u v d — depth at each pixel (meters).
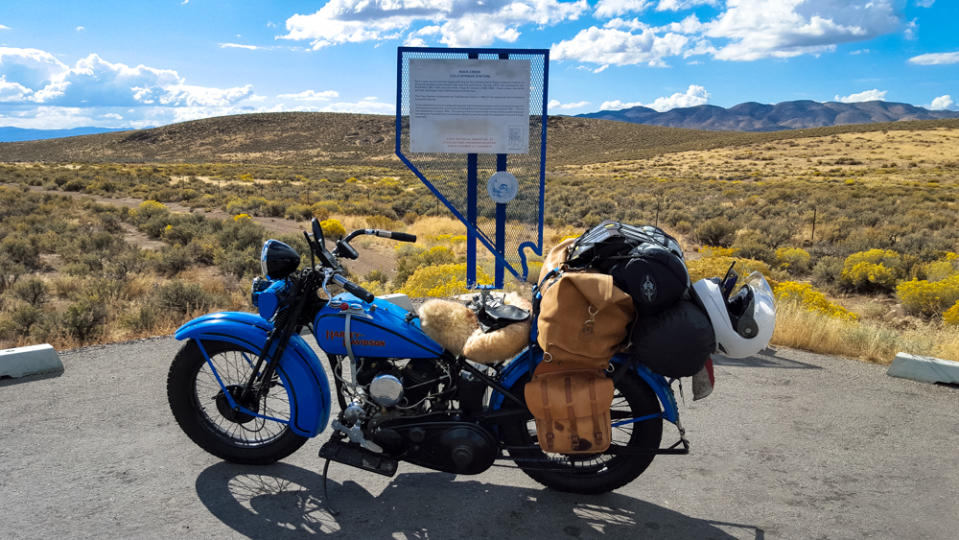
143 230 22.91
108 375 5.24
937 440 4.26
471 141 6.84
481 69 6.70
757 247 18.69
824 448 4.14
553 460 3.36
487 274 10.96
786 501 3.51
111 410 4.52
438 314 3.11
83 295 10.66
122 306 10.26
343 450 3.30
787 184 54.12
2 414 4.42
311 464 3.86
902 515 3.37
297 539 3.08
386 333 3.20
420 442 3.27
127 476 3.62
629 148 154.00
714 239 23.34
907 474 3.80
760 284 3.17
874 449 4.12
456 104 6.77
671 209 34.59
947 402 4.93
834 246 20.75
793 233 24.11
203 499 3.41
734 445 4.18
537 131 6.89
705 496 3.56
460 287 9.98
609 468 3.45
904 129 126.62
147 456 3.86
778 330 6.59
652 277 2.82
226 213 31.08
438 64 6.70
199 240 19.02
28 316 8.50
